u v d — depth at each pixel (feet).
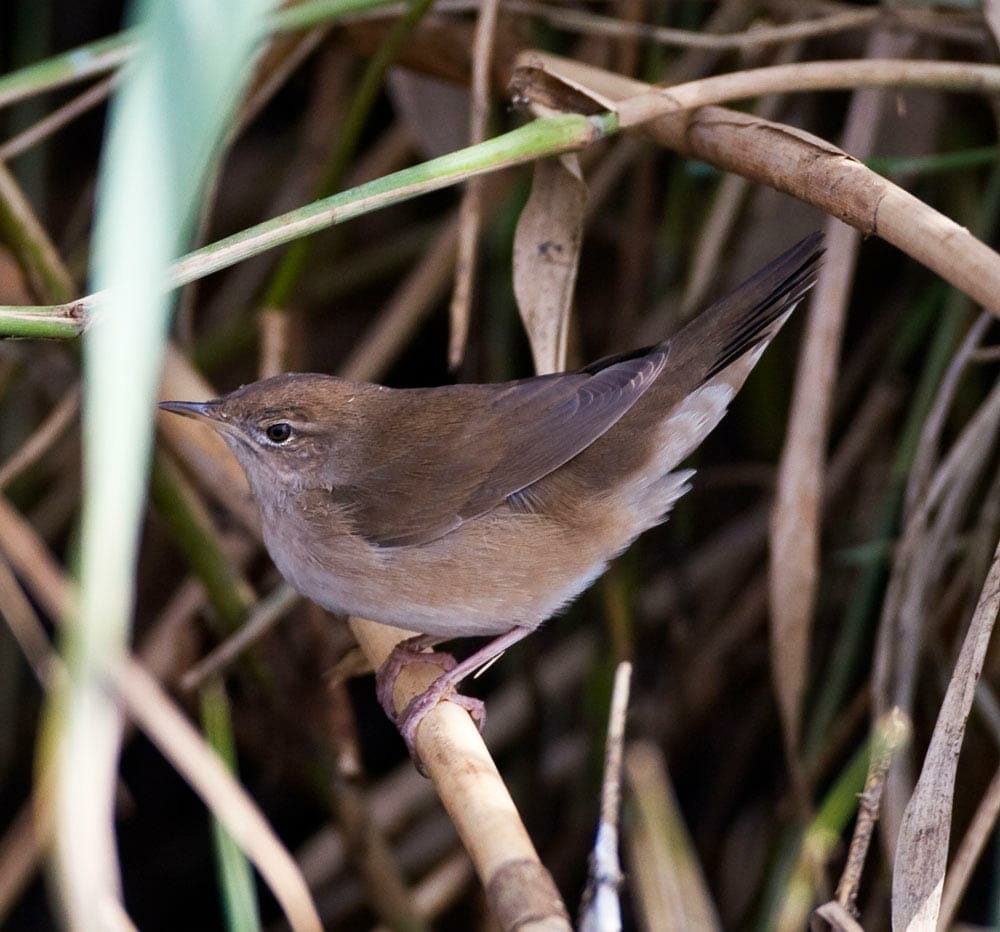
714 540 40.06
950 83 25.23
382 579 27.63
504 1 32.22
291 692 34.96
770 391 38.52
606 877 18.78
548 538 27.53
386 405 28.58
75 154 45.27
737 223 37.40
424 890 35.22
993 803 21.25
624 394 26.81
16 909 40.37
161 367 31.81
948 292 33.83
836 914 19.12
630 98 24.29
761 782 37.86
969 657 20.17
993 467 33.50
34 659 28.12
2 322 18.85
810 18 35.17
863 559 32.17
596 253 42.63
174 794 42.68
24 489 40.37
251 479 28.91
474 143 27.20
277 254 43.88
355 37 33.45
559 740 39.32
